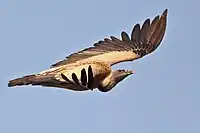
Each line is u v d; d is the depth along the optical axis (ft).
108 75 57.21
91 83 51.88
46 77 52.95
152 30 63.98
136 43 63.10
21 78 53.21
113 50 61.31
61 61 57.21
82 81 51.11
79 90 52.39
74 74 51.13
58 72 53.42
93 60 57.47
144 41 63.36
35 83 52.95
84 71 51.03
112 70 57.52
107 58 59.93
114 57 60.13
